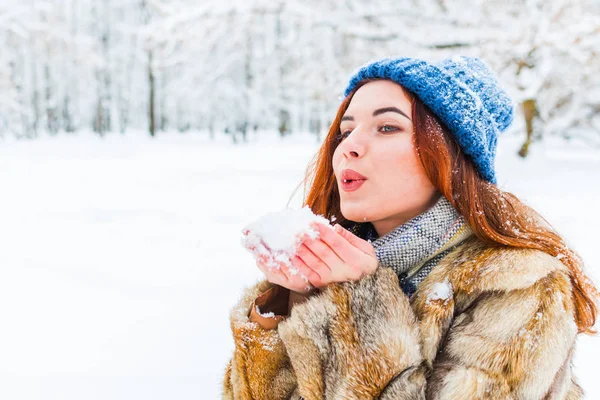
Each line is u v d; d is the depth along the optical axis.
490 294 0.94
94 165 14.20
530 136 12.23
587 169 11.25
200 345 2.86
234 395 1.16
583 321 1.04
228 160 15.60
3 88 28.44
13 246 5.07
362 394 0.89
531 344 0.87
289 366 1.09
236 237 5.52
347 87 1.34
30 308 3.40
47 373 2.51
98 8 31.33
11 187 9.58
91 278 4.03
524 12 9.24
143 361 2.66
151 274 4.16
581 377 2.44
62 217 6.63
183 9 8.98
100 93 30.78
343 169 1.12
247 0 8.80
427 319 0.95
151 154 18.62
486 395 0.85
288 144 25.14
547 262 0.95
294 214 0.99
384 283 0.96
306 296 1.04
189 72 22.47
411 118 1.10
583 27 8.15
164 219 6.52
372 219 1.13
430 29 8.89
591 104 16.31
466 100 1.11
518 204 1.15
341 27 8.99
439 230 1.06
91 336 2.96
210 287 3.85
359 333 0.93
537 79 8.58
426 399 0.88
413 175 1.09
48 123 33.38
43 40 28.30
